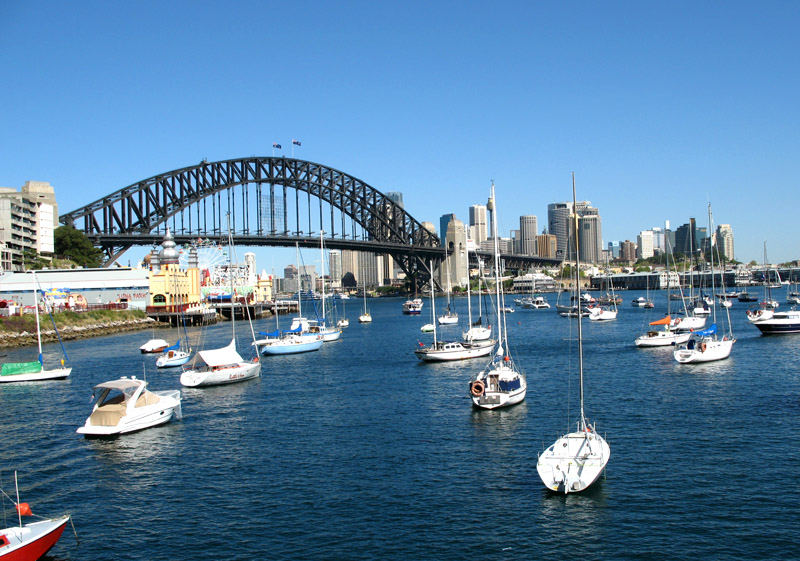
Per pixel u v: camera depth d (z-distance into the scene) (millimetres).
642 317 185500
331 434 54688
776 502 37719
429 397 68750
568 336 135375
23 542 31422
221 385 81000
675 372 80562
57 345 140375
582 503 38344
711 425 53844
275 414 63031
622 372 82188
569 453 41562
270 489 42031
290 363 102312
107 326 174000
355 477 43688
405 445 50656
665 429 53062
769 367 81750
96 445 53250
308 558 32812
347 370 91812
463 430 54531
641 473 42844
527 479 42438
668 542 33531
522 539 34219
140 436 55719
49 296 186000
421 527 35875
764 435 50438
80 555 33781
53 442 54594
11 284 186625
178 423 60250
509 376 64125
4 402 73000
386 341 136750
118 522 37688
